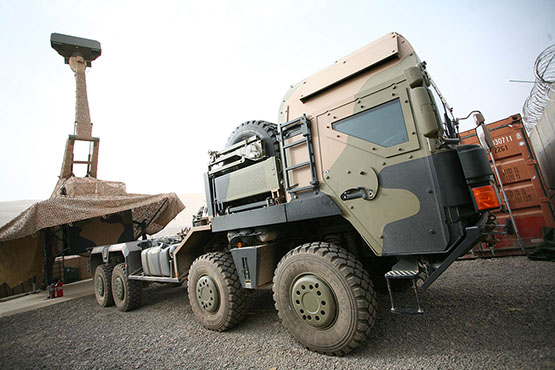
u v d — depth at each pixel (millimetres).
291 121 3125
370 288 2428
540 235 5281
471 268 4938
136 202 8047
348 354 2455
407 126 2404
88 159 10352
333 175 2797
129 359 2947
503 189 5477
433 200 2240
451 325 2771
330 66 3006
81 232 7996
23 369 3020
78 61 11367
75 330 4285
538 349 2141
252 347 2869
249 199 3732
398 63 2562
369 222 2545
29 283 9898
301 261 2670
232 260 3633
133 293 5051
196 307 3709
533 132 8336
